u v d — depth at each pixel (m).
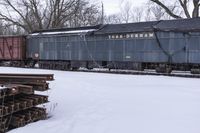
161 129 8.58
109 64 30.86
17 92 9.37
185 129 8.51
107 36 30.80
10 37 40.69
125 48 29.52
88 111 11.30
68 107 12.16
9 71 30.56
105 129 8.77
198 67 25.44
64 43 34.56
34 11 56.34
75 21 61.59
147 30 27.80
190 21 26.27
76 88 17.08
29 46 39.09
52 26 57.28
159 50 27.28
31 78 10.26
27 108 10.09
